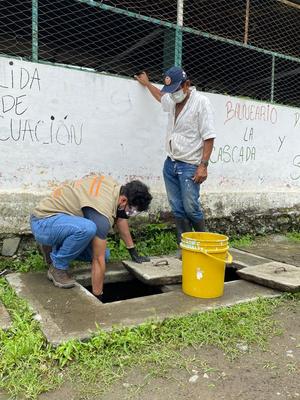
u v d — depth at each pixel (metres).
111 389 2.15
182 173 4.06
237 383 2.23
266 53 5.80
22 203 3.99
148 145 4.78
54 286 3.46
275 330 2.88
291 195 6.15
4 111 3.89
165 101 4.30
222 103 5.36
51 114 4.13
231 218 5.50
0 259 3.96
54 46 6.55
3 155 3.92
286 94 7.03
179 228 4.33
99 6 4.38
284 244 5.49
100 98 4.40
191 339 2.66
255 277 3.69
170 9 5.63
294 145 6.20
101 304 3.10
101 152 4.47
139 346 2.55
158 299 3.26
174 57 5.04
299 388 2.21
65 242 3.27
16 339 2.54
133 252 4.03
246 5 5.57
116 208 3.36
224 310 3.04
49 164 4.16
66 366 2.35
